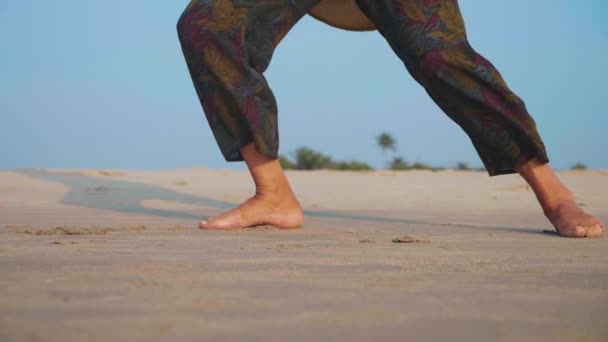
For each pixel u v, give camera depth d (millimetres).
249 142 3480
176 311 1276
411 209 5402
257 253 2291
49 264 1935
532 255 2320
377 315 1269
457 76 3373
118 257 2133
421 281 1671
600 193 7230
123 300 1372
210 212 4941
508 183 8969
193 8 3438
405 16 3398
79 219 4109
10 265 1906
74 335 1098
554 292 1526
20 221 3906
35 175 9008
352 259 2129
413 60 3439
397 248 2512
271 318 1232
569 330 1176
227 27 3361
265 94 3410
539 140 3408
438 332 1151
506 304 1382
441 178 10039
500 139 3451
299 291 1506
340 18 3666
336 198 6719
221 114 3441
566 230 3193
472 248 2551
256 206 3498
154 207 5488
